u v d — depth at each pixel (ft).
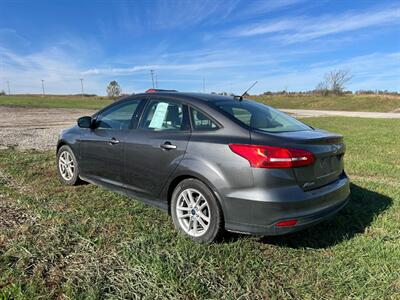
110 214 13.74
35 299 8.16
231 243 11.28
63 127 49.98
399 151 31.37
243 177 10.27
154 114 13.47
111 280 9.09
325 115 100.68
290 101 182.60
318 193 10.78
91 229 12.23
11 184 17.63
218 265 10.02
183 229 11.94
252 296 8.71
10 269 9.36
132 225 12.71
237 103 13.12
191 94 13.30
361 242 11.82
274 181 10.02
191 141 11.61
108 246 10.99
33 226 12.26
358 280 9.48
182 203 12.01
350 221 13.70
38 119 64.95
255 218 10.16
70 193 16.35
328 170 11.47
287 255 10.83
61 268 9.64
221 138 11.07
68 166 17.67
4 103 119.55
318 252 11.08
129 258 10.15
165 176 12.23
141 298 8.39
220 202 10.77
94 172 15.88
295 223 10.16
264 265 10.15
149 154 12.77
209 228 11.09
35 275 9.20
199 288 8.82
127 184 14.05
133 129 13.92
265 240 11.71
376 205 15.74
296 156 10.14
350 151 31.24
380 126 59.47
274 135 10.72
